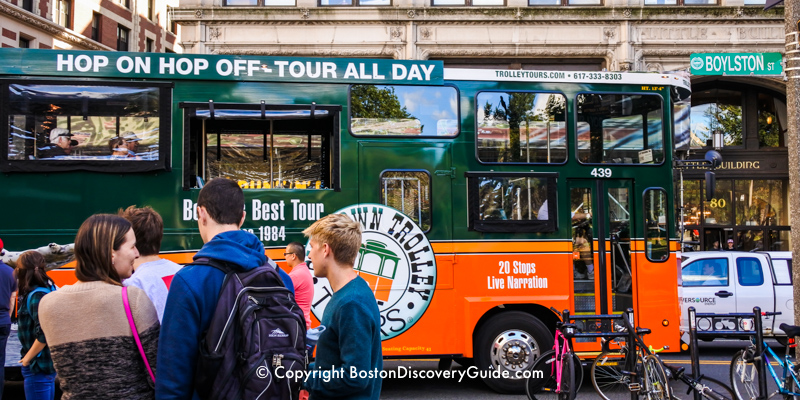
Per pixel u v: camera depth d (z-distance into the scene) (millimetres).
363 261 7246
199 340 2855
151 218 3699
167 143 6953
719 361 10555
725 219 20641
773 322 11375
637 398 6668
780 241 20609
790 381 6695
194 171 7469
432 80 7551
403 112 7473
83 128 6863
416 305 7289
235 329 2887
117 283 3072
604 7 18688
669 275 7730
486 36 18844
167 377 2760
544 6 18906
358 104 7395
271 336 2934
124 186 6879
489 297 7406
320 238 3260
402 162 7406
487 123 7605
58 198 6770
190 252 6898
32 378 5254
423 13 18688
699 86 20953
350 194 7289
